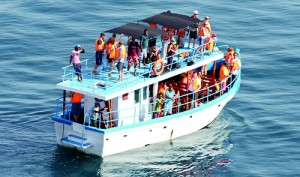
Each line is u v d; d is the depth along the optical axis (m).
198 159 113.31
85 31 162.88
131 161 111.50
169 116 115.25
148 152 114.12
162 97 114.31
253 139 120.25
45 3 176.88
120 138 111.12
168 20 117.50
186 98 118.31
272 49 155.62
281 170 110.94
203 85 123.00
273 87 139.50
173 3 179.00
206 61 120.06
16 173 107.25
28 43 156.38
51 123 123.69
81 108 114.69
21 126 122.31
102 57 115.75
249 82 141.25
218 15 172.88
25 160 110.69
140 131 112.94
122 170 109.19
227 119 126.94
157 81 113.19
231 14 173.75
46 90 136.50
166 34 115.12
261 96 135.88
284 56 151.88
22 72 143.50
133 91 111.50
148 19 117.62
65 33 161.75
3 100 131.75
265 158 114.38
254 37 162.12
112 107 110.62
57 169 108.81
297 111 129.62
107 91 108.31
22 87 137.38
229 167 111.38
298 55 152.12
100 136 109.19
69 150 113.62
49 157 111.81
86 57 150.25
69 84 110.44
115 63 113.88
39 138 117.81
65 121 111.12
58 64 147.62
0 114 126.31
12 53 151.62
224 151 116.06
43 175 107.19
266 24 169.12
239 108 131.25
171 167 110.75
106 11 173.50
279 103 133.00
